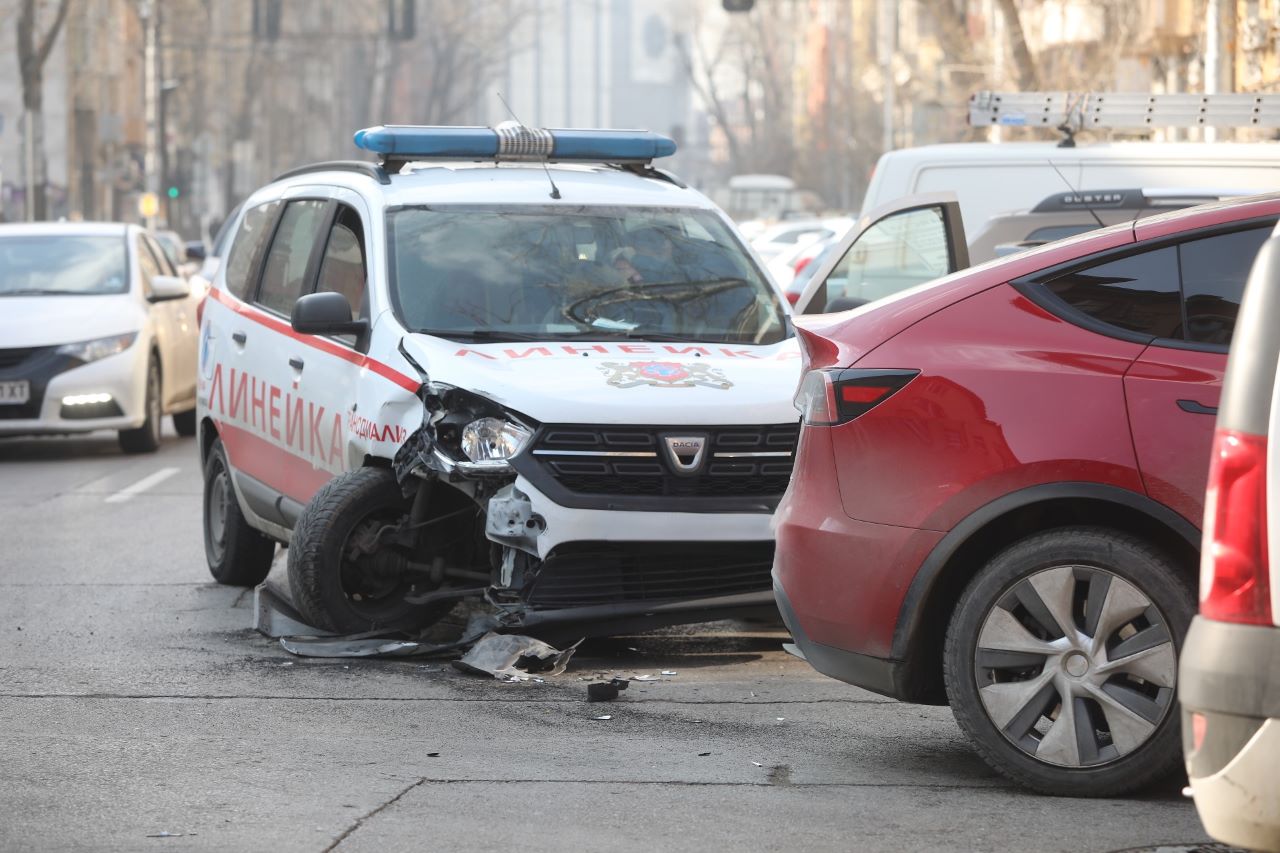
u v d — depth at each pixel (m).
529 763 15.51
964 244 26.16
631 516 18.94
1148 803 14.05
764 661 20.14
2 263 43.72
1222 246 14.38
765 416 19.30
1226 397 10.81
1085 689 14.16
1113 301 14.47
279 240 24.73
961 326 14.66
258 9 130.50
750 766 15.41
